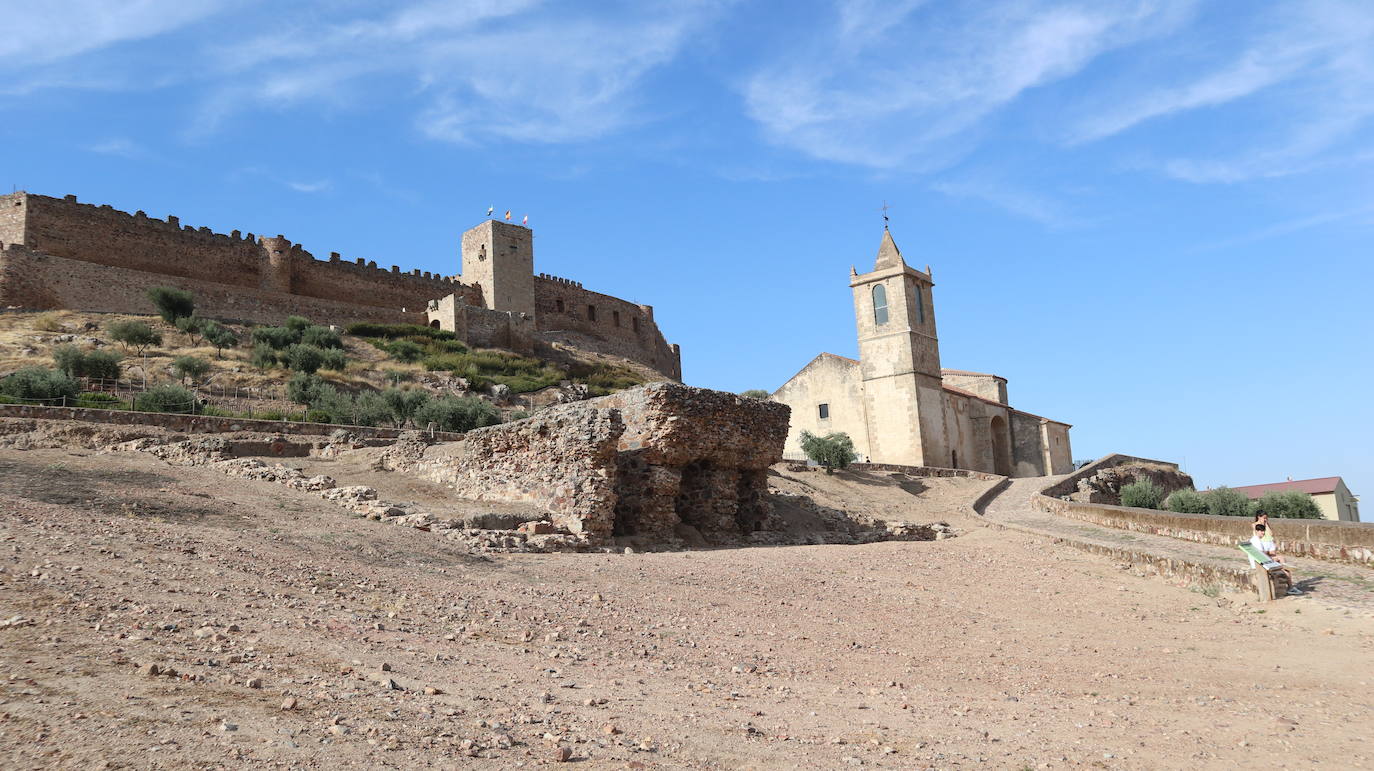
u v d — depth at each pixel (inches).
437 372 2910.9
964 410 2728.8
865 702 407.5
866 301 2608.3
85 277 2886.3
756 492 1293.1
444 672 380.2
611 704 357.4
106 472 861.2
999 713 398.9
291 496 917.2
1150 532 1139.9
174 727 250.8
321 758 244.2
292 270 3705.7
